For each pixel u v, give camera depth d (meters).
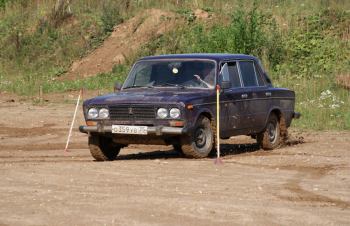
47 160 25.61
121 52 60.69
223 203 16.91
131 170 22.06
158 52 59.28
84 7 67.94
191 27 60.53
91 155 27.22
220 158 24.91
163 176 20.88
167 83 25.88
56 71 61.41
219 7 61.94
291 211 16.19
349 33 55.38
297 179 20.53
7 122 39.66
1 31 68.75
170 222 15.13
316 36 55.31
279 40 54.94
